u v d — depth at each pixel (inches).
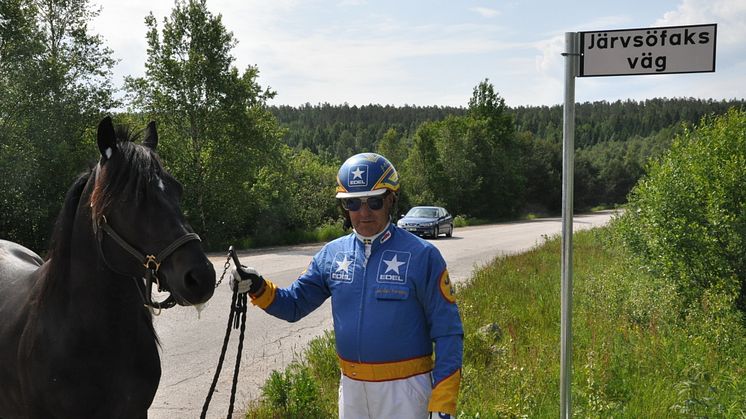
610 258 597.9
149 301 109.9
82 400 115.5
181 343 296.8
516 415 172.9
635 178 3592.5
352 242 108.7
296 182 1210.6
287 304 112.6
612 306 309.9
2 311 135.8
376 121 6953.7
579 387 197.5
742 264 324.5
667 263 335.6
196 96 885.8
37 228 703.1
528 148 2856.8
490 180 2198.6
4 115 689.0
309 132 5388.8
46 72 698.8
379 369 101.5
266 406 198.2
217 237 914.1
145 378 125.0
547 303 348.8
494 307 335.0
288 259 666.2
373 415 102.9
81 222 115.9
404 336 101.3
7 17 676.7
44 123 701.3
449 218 1085.1
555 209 2871.6
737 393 187.8
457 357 99.5
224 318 353.4
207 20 887.7
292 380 213.3
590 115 7672.2
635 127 6815.9
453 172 2092.8
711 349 233.0
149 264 107.0
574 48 145.3
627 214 531.8
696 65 137.3
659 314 286.8
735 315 276.8
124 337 118.5
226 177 911.7
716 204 326.6
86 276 115.0
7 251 176.9
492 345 251.1
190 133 906.1
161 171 113.6
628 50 141.7
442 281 102.0
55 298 118.4
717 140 353.4
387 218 106.3
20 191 676.1
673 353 228.1
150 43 885.2
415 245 104.2
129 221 107.6
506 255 615.8
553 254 625.0
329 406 195.2
